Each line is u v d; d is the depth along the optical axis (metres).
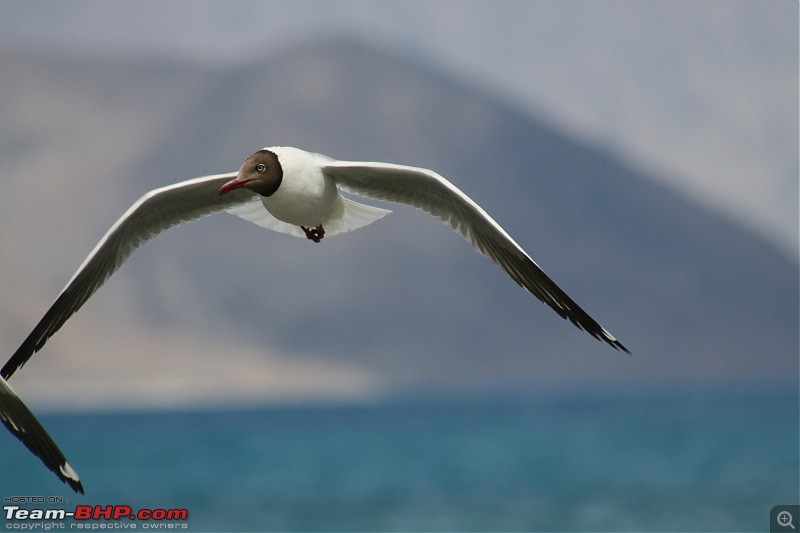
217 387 157.88
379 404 114.12
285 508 29.02
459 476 36.09
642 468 36.78
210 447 51.72
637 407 86.75
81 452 48.78
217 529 25.88
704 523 25.41
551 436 55.59
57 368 147.88
